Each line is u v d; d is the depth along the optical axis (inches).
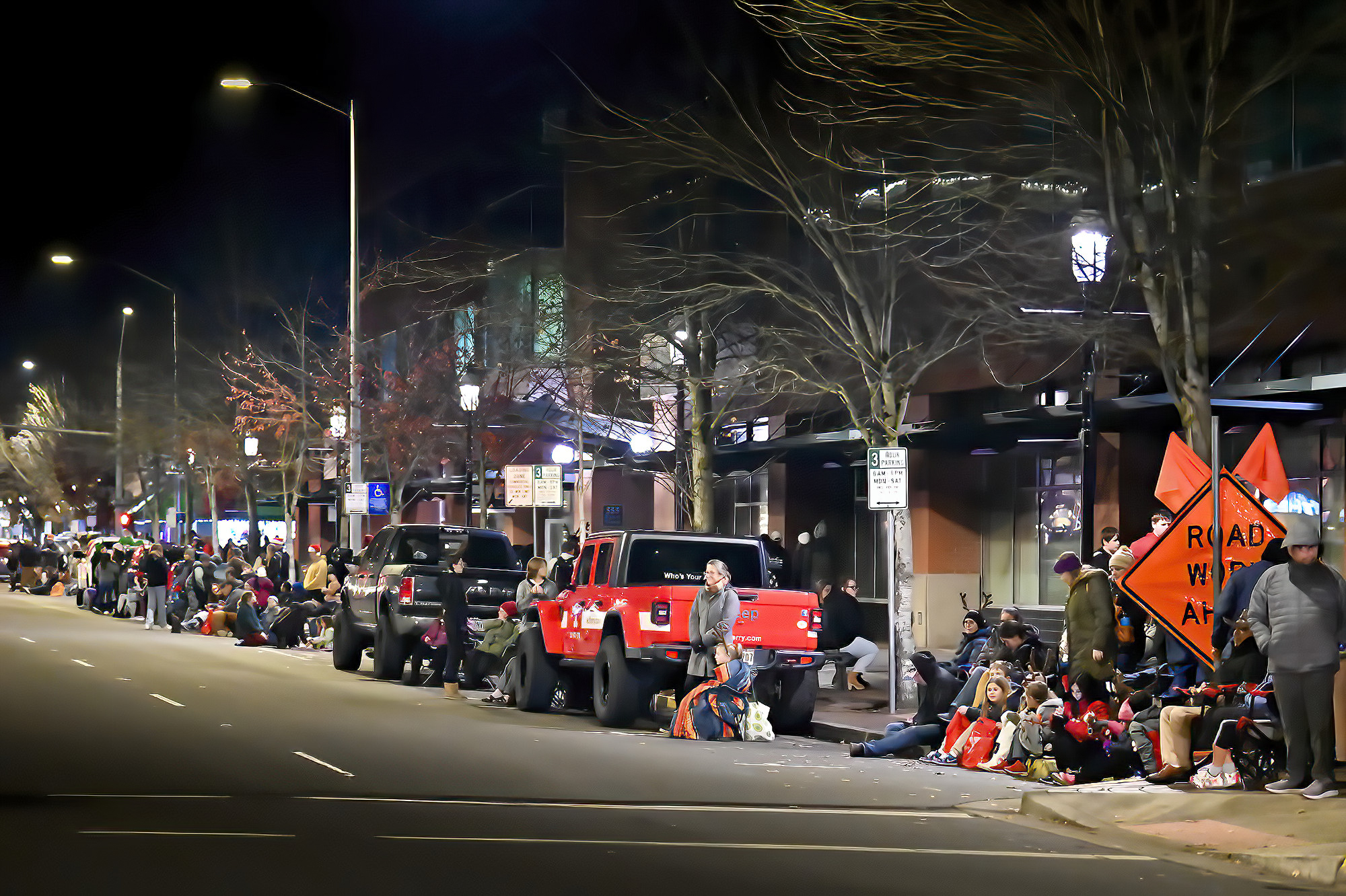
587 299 1370.6
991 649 652.7
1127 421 911.7
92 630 1386.6
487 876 344.8
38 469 3462.1
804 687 714.8
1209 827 436.8
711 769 557.3
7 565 2630.4
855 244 1039.6
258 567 1359.5
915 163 1031.0
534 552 1155.3
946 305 1031.6
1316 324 790.5
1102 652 572.7
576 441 1286.9
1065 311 781.3
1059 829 449.1
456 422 1563.7
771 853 389.1
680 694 781.9
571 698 813.2
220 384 2167.8
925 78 991.6
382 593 967.6
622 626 715.4
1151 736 551.5
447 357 1608.0
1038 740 552.7
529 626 797.2
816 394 1067.9
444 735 649.6
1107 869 382.3
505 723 716.0
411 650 970.7
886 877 361.1
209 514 2800.2
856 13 797.9
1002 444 1010.1
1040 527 1037.2
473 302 1598.2
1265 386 767.1
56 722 655.1
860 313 1018.7
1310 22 753.6
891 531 740.0
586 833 410.3
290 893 320.8
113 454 2925.7
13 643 1165.1
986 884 356.5
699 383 1016.9
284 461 1840.6
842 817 458.3
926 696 636.7
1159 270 699.4
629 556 748.0
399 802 457.1
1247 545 551.2
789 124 1043.3
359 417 1371.8
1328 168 794.8
